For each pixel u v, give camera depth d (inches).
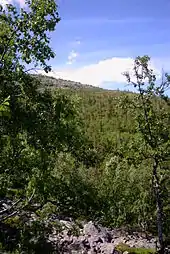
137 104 672.4
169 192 711.7
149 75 663.1
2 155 541.0
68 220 794.8
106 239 763.4
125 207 922.1
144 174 909.8
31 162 543.8
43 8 515.5
